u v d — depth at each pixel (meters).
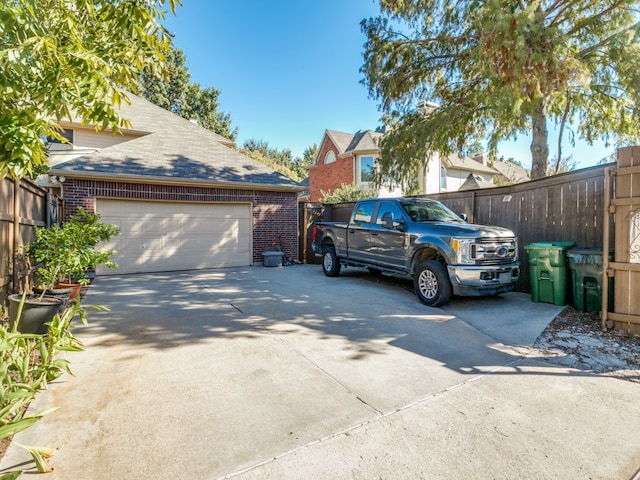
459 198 8.12
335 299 6.34
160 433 2.35
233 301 6.16
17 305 3.90
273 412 2.63
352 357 3.70
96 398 2.79
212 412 2.62
